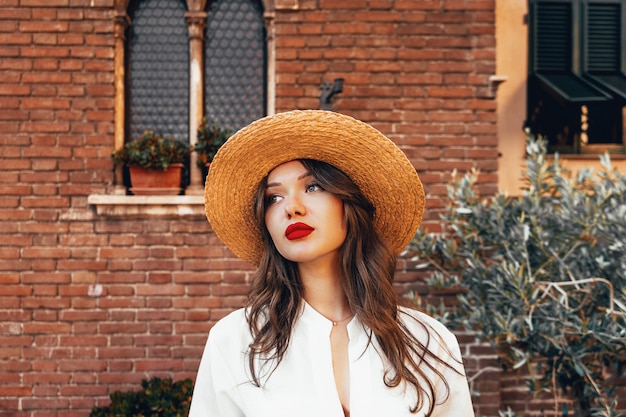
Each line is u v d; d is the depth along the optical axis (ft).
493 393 14.03
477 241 12.75
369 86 14.19
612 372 12.66
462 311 12.78
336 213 5.21
